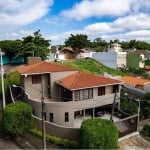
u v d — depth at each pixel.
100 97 33.56
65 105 30.42
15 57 68.19
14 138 26.56
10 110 25.47
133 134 28.52
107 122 23.56
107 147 21.75
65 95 34.50
